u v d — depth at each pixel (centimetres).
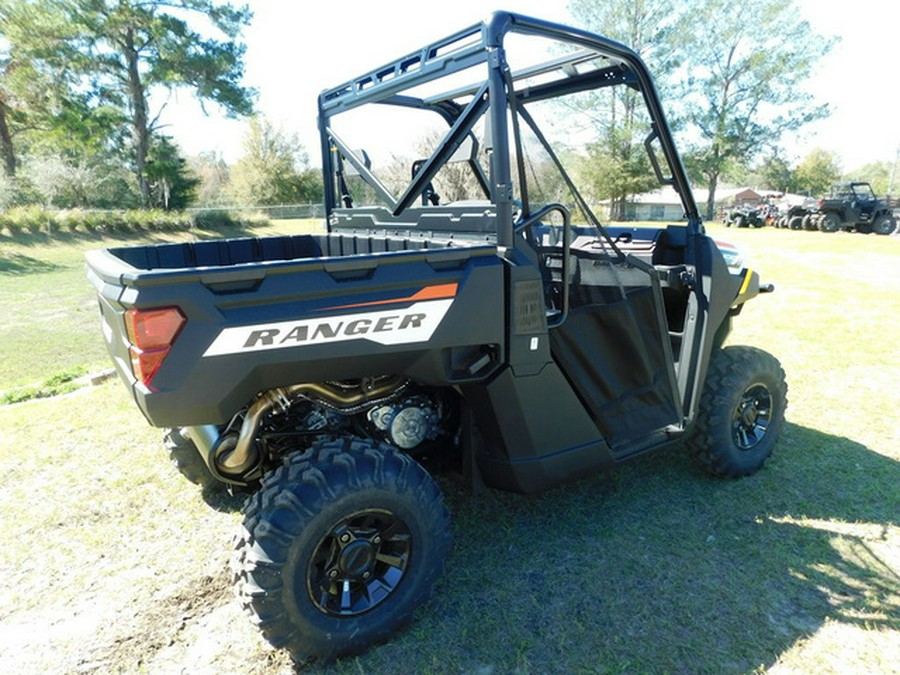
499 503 301
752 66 3628
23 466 346
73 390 501
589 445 253
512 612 226
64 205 2927
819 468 337
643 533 275
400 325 199
